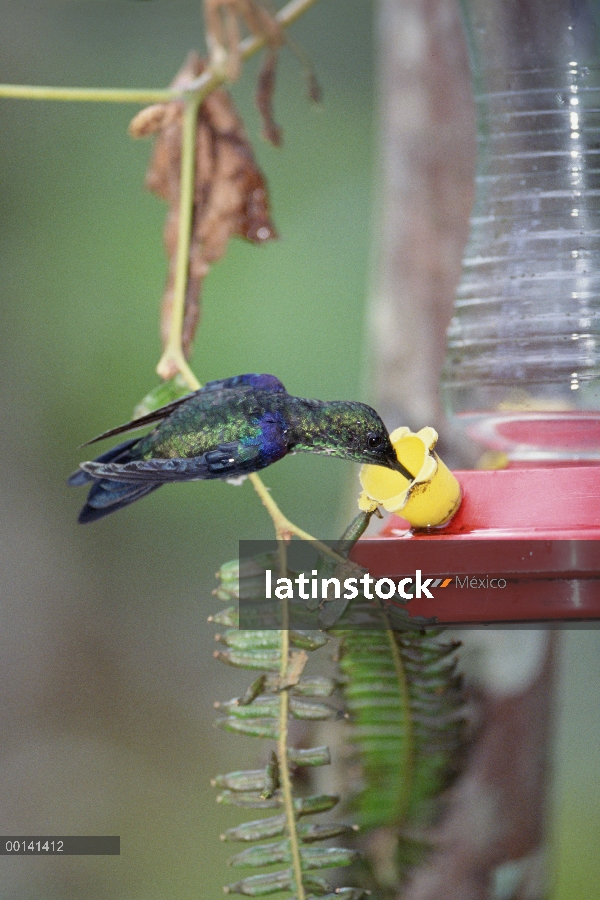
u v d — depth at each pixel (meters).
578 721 15.41
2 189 15.80
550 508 5.79
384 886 5.69
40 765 16.53
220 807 14.81
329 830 4.91
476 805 7.14
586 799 13.89
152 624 17.73
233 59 6.99
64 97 6.64
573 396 6.51
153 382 15.48
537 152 6.77
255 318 14.94
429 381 8.32
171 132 7.34
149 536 17.33
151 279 15.59
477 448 8.17
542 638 7.43
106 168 15.89
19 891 13.18
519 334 6.61
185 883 13.33
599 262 6.61
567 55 6.83
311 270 15.30
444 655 5.52
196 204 7.32
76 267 15.67
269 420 6.12
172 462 6.04
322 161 15.95
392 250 8.51
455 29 8.41
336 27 16.41
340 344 14.95
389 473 5.95
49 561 17.72
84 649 17.70
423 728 5.55
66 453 16.89
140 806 15.42
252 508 16.19
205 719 17.27
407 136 8.48
